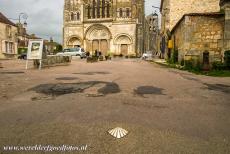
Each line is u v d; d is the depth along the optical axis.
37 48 15.32
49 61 18.00
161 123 4.76
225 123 4.89
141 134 4.18
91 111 5.41
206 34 17.70
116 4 61.06
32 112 5.30
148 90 7.98
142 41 65.94
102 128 4.40
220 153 3.58
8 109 5.52
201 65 16.77
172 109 5.78
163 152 3.57
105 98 6.66
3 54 38.47
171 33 28.05
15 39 43.00
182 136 4.16
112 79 10.34
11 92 7.34
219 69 15.79
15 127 4.43
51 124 4.58
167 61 26.30
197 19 17.80
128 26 60.69
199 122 4.90
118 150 3.60
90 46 63.12
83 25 63.00
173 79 10.92
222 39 17.42
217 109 5.91
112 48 61.59
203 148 3.73
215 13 17.42
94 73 12.71
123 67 17.72
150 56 44.56
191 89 8.44
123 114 5.24
